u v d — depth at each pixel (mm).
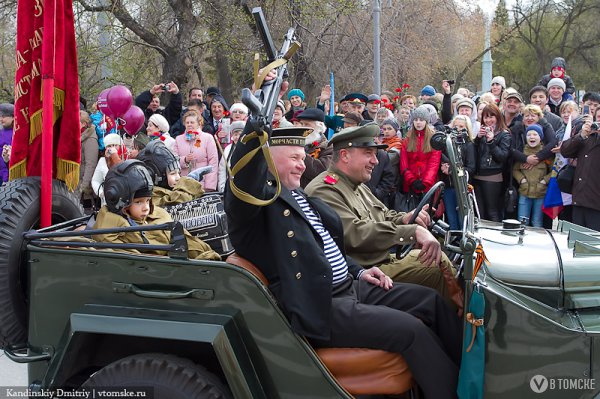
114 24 12109
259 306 2764
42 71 3410
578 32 31500
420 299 3285
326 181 3904
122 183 3227
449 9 21891
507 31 29828
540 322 2770
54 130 3557
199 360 2984
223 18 12133
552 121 7824
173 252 2801
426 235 3469
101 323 2752
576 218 6719
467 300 2846
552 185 6977
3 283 3115
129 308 2816
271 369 2789
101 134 7348
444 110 8898
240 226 2916
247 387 2652
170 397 2768
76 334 2770
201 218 3549
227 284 2775
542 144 7062
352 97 8477
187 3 12008
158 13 12500
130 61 12742
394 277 3711
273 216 2967
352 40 16922
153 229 2844
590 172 6562
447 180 6754
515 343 2793
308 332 2857
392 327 2957
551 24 31906
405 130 9281
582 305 3051
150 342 2980
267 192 2934
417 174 6715
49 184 3367
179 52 12125
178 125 8500
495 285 2982
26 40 3467
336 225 3434
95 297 2879
